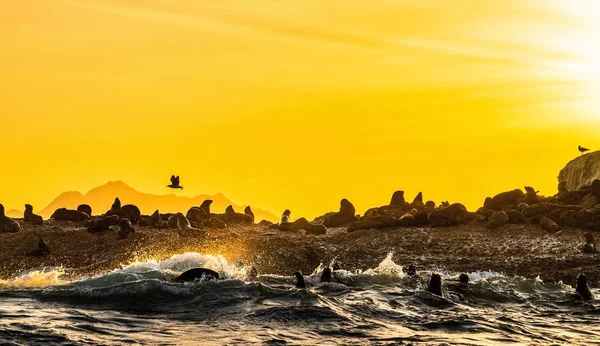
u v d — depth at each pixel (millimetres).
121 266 50406
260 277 37062
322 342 22688
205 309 27609
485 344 23000
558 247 54969
